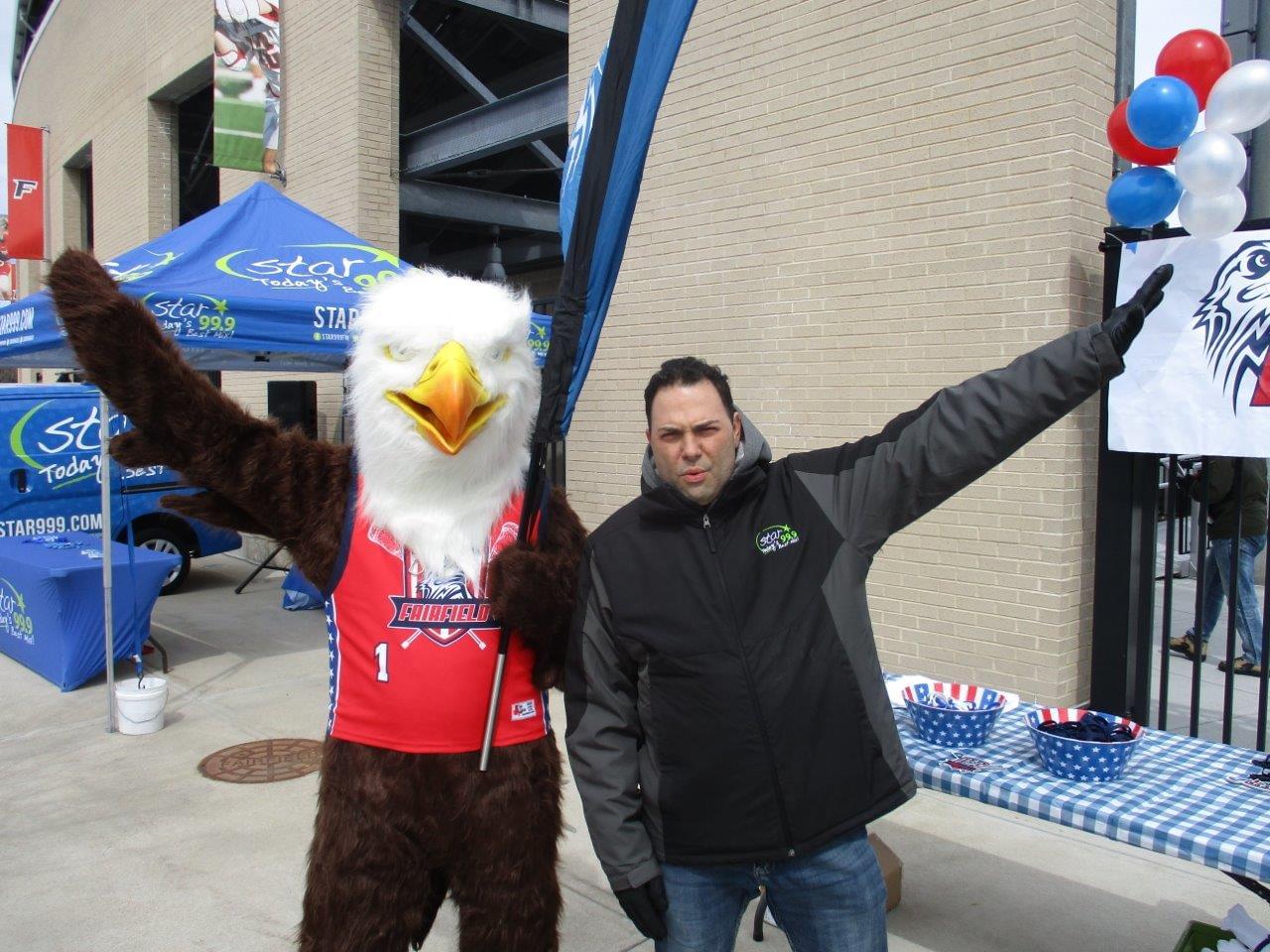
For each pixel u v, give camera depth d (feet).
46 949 10.31
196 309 15.71
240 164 31.53
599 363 22.85
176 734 17.02
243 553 35.14
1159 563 28.66
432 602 7.14
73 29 49.03
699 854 6.38
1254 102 10.60
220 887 11.62
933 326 16.70
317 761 15.66
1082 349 5.79
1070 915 10.94
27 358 17.07
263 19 31.65
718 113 19.83
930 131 16.53
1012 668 15.89
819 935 6.57
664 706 6.43
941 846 12.74
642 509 6.81
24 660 21.12
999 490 15.92
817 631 6.34
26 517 25.80
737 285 19.75
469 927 7.15
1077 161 14.96
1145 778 8.89
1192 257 12.92
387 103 29.17
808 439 18.70
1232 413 12.72
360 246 20.38
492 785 7.09
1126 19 15.51
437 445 7.02
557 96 26.40
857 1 17.37
